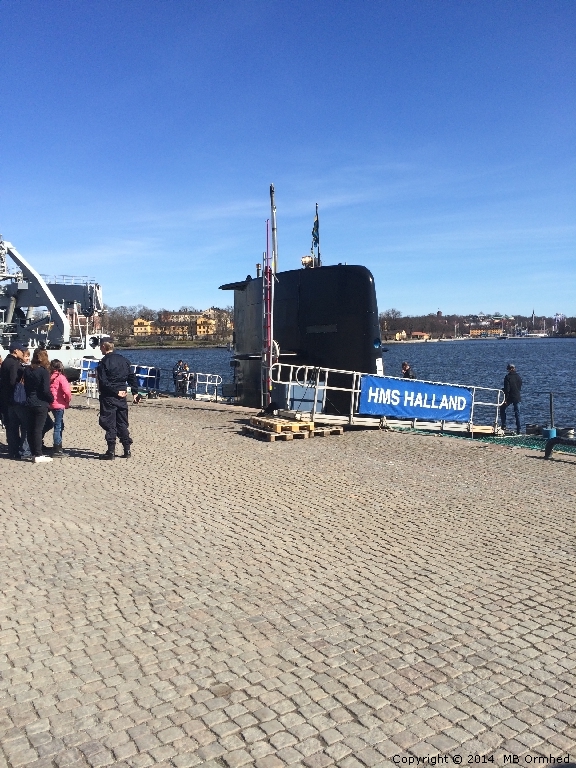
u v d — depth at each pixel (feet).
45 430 36.29
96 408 62.95
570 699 11.97
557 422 79.10
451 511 24.95
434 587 17.31
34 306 97.35
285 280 52.65
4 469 31.91
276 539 21.27
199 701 11.81
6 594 16.48
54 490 27.53
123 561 19.01
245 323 60.80
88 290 105.29
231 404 68.64
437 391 48.16
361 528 22.61
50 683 12.34
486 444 40.27
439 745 10.63
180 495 26.94
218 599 16.33
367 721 11.25
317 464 33.53
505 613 15.70
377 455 36.06
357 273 48.37
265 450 37.40
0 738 10.72
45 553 19.61
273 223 49.16
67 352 92.43
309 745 10.62
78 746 10.54
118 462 33.73
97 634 14.34
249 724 11.14
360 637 14.34
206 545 20.57
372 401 44.65
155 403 69.00
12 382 33.76
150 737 10.78
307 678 12.59
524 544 21.01
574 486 29.19
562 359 293.23
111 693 12.03
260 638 14.23
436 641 14.19
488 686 12.37
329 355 49.57
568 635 14.55
